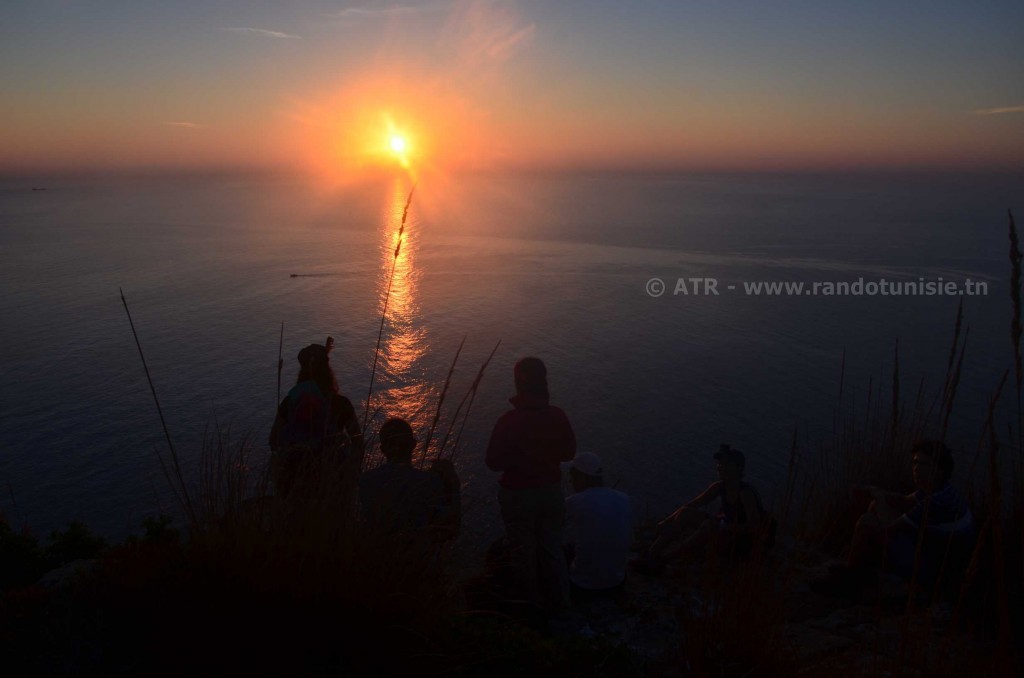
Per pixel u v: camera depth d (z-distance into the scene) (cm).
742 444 4984
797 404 5753
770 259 16062
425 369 7006
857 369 6631
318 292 11419
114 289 11556
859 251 17562
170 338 8244
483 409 5694
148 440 5081
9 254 16525
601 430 5366
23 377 6700
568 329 8662
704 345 7800
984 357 6638
